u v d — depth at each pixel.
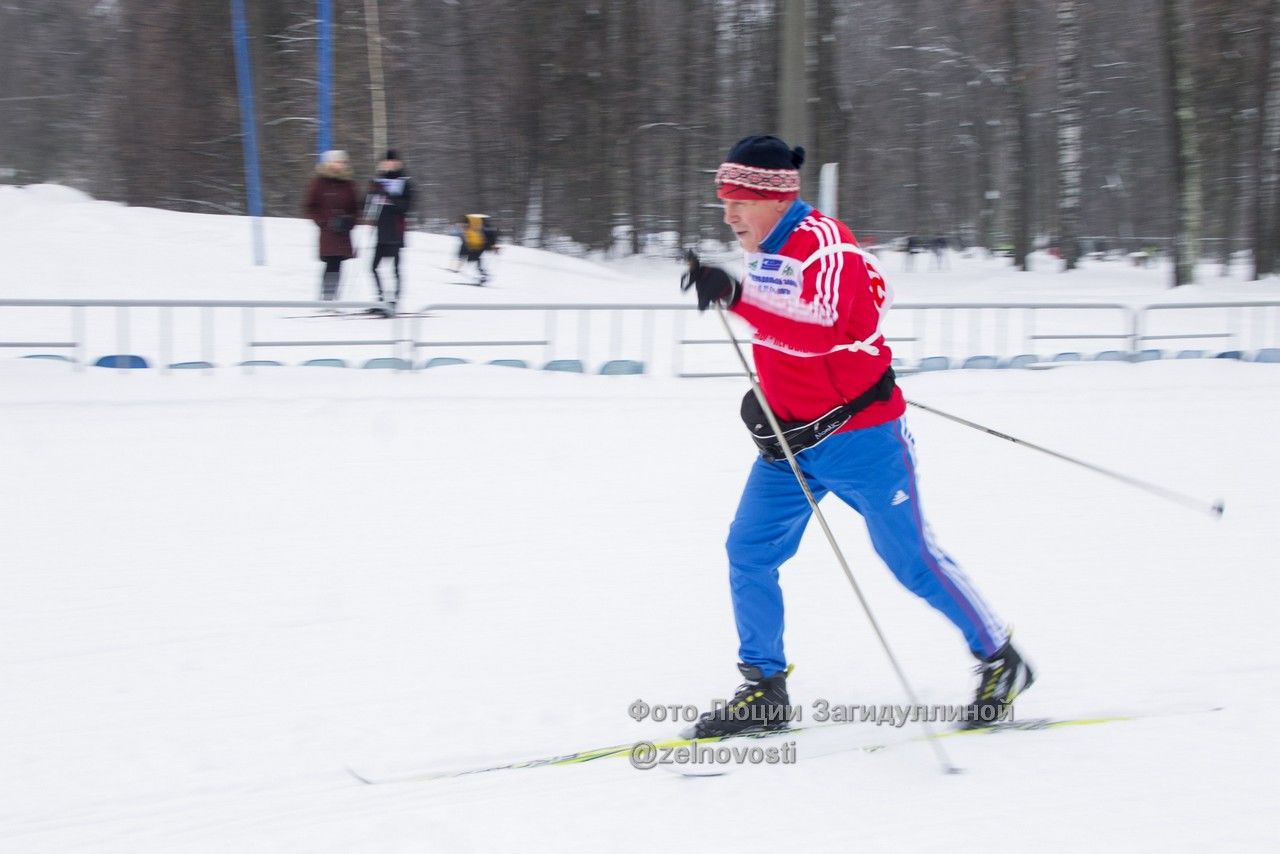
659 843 4.27
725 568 7.92
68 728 5.25
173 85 39.12
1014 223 52.44
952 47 52.69
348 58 40.62
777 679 5.45
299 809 4.52
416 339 15.23
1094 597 7.38
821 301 4.71
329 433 11.68
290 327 17.95
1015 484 10.33
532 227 46.72
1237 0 36.06
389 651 6.29
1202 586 7.61
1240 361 18.62
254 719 5.38
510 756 5.06
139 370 14.36
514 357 17.41
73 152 47.97
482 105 45.16
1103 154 59.72
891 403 5.09
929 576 5.28
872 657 6.35
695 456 11.28
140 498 9.17
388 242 18.73
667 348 18.30
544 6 42.28
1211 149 40.34
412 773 4.87
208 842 4.25
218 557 7.85
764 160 4.75
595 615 6.95
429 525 8.74
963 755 5.12
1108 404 14.64
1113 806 4.62
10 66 47.25
